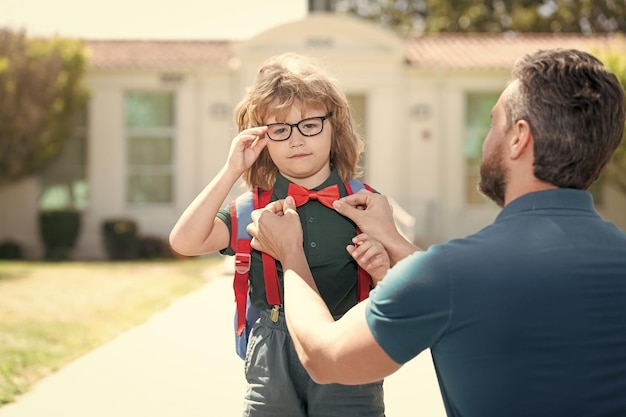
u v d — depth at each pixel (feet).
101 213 56.34
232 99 55.72
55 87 53.01
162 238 55.21
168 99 56.59
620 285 5.66
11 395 17.21
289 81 8.40
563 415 5.51
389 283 5.77
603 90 5.84
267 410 8.18
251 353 8.36
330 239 8.39
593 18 99.45
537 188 6.01
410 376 19.45
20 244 55.47
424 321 5.60
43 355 21.30
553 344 5.49
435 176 55.98
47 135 53.78
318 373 6.33
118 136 56.39
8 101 52.39
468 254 5.65
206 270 43.47
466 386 5.69
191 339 23.32
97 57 56.34
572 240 5.73
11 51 52.80
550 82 5.85
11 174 54.13
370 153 54.75
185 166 56.24
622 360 5.58
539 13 101.30
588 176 6.00
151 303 30.58
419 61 55.83
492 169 6.25
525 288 5.52
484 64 54.95
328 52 53.88
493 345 5.51
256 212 7.70
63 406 16.66
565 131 5.79
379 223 8.03
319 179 8.85
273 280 8.09
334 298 8.50
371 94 54.65
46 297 32.17
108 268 44.73
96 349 22.22
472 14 102.53
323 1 60.59
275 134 8.47
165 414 16.10
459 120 55.88
